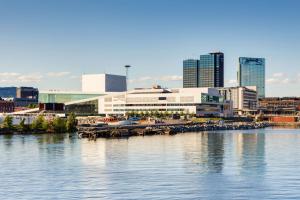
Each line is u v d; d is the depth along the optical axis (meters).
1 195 77.94
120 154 131.12
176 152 137.75
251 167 105.88
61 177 92.69
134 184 85.69
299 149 150.38
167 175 94.88
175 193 78.81
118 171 99.62
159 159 119.69
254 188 82.50
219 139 199.62
